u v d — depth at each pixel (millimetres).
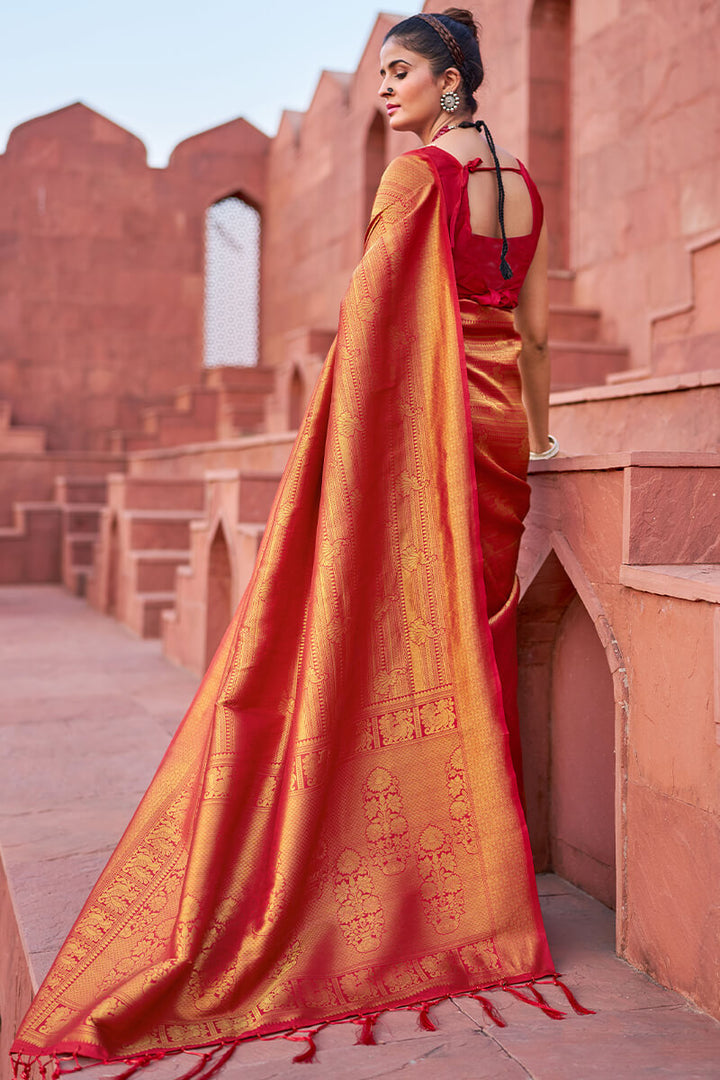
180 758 2518
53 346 14383
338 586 2324
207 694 2557
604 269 8227
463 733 2369
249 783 2348
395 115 2613
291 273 14141
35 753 4430
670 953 2281
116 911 2332
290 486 2459
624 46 7910
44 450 13742
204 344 15016
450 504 2404
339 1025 2137
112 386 14625
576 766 2941
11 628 8469
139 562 8266
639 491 2346
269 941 2176
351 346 2402
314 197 13312
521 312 2699
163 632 7117
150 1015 2080
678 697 2223
